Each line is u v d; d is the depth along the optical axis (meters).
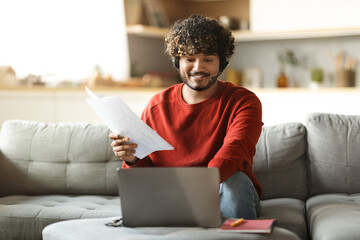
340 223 1.65
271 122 4.28
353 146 2.31
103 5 4.38
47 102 3.85
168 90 2.07
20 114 3.76
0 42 3.87
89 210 2.10
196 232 1.43
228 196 1.65
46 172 2.56
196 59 1.83
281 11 4.56
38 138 2.62
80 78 4.31
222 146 1.73
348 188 2.30
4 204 2.33
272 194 2.37
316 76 4.69
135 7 4.59
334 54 4.76
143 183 1.51
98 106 1.65
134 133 1.69
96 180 2.53
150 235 1.46
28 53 4.02
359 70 4.62
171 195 1.50
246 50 5.11
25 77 3.97
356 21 4.32
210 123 1.91
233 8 5.11
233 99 1.92
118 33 4.46
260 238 1.40
